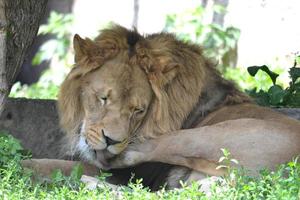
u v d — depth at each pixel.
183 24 27.70
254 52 22.72
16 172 10.48
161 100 11.38
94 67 11.31
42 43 33.56
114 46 11.47
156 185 11.77
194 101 11.78
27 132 13.85
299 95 15.01
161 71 11.37
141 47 11.46
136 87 11.22
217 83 12.28
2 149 10.78
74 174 10.63
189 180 11.30
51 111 13.88
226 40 25.11
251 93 15.12
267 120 11.39
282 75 19.80
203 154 11.09
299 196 9.32
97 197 9.66
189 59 11.81
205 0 30.64
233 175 10.15
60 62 31.02
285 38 21.45
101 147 11.01
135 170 11.70
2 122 13.80
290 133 11.10
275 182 9.80
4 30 10.88
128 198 9.70
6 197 9.56
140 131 11.42
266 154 10.92
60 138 13.83
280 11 21.75
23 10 11.34
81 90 11.45
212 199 9.55
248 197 9.55
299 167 10.00
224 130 11.16
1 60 10.88
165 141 11.29
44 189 10.32
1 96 10.98
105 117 11.01
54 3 34.06
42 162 11.47
